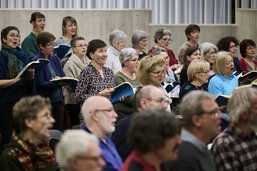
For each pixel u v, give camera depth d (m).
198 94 7.05
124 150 8.09
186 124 7.04
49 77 12.09
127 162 6.21
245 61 14.97
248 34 18.66
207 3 18.50
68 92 12.30
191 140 6.94
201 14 18.47
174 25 18.08
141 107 8.23
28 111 7.24
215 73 11.89
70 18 14.23
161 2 18.12
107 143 7.92
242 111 7.48
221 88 11.72
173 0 18.22
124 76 11.61
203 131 7.00
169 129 6.07
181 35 18.12
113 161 7.81
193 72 11.56
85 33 17.45
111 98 10.59
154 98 8.20
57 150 5.93
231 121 7.54
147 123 6.07
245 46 14.90
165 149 6.09
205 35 18.44
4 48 12.35
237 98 7.54
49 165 7.50
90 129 7.86
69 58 12.91
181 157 6.81
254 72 12.66
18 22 16.98
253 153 7.50
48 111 7.32
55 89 11.97
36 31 13.84
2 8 16.97
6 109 11.94
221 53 11.95
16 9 16.95
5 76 12.21
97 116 7.84
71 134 5.89
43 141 7.48
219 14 18.59
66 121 12.34
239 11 18.64
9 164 7.31
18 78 11.76
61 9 17.23
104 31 17.58
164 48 15.15
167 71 13.19
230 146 7.45
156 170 6.19
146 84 10.17
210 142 8.51
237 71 14.77
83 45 12.90
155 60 10.16
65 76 12.64
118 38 13.49
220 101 9.84
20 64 12.36
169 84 11.56
